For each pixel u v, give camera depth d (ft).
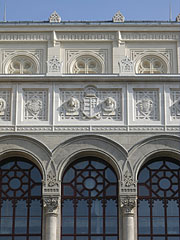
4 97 192.13
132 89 192.03
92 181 187.32
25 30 215.31
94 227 183.83
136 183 184.34
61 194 186.09
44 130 188.44
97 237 183.11
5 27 215.51
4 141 187.93
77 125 188.75
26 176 188.03
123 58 198.49
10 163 189.06
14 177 187.93
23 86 192.13
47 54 214.69
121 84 192.34
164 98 191.42
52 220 181.88
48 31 215.31
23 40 215.31
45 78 191.93
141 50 215.51
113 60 214.07
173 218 184.85
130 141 187.52
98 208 185.26
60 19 217.56
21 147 187.42
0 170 188.55
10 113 190.29
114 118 190.19
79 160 188.96
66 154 186.70
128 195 183.21
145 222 184.34
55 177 184.85
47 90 192.24
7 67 214.69
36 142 187.52
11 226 184.24
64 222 184.24
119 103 191.42
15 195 186.70
